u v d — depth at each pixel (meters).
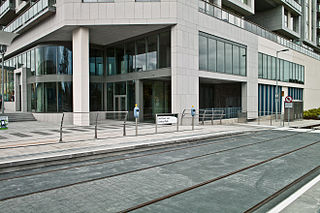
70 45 21.28
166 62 18.17
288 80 33.41
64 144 9.73
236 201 4.54
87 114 13.91
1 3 33.69
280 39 31.81
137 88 19.83
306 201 4.55
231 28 22.70
